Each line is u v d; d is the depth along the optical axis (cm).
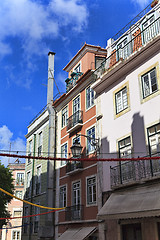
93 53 2134
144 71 1360
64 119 2180
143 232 1151
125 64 1465
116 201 1271
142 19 1539
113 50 1727
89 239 1532
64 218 1839
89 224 1545
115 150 1463
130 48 1537
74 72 2116
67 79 2209
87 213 1588
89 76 1834
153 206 1026
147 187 1180
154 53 1317
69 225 1753
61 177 2005
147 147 1251
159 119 1226
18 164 4197
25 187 2722
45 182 2283
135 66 1426
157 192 1110
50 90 2408
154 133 1243
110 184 1438
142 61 1384
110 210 1217
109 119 1562
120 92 1525
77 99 2002
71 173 1809
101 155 1568
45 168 2339
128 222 1245
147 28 1445
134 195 1220
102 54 2159
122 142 1434
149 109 1291
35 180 2516
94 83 1702
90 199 1605
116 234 1295
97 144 1625
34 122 2786
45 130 2477
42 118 2567
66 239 1593
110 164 1470
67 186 1891
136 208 1093
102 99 1666
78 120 1856
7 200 2439
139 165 1253
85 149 1755
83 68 2130
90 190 1623
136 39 1509
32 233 2327
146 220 1149
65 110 2181
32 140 2778
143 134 1294
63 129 2152
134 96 1398
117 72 1520
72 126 1930
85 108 1852
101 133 1612
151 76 1323
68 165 1894
